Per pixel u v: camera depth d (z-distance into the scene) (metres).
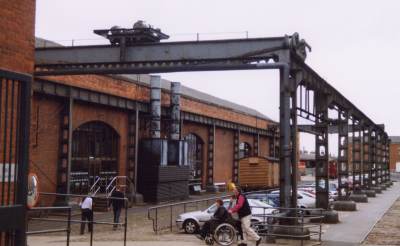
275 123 72.62
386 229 22.52
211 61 22.08
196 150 51.09
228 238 16.59
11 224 7.15
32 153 29.23
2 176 7.24
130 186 38.28
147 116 40.59
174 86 43.25
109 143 37.31
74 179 33.50
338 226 23.23
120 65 23.59
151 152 39.62
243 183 49.50
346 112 33.75
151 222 26.20
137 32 23.06
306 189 40.41
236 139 59.34
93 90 33.84
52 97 31.00
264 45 20.83
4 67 8.18
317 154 25.23
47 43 35.06
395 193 51.94
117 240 18.41
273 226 18.02
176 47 22.58
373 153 57.00
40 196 29.70
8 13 8.26
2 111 8.16
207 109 50.94
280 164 18.72
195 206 35.50
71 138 31.86
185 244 16.94
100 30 23.47
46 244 17.05
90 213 21.25
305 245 17.08
